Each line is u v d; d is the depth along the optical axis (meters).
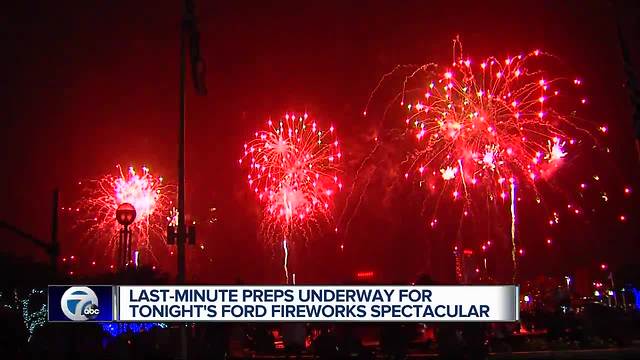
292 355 18.80
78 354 19.03
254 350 19.70
